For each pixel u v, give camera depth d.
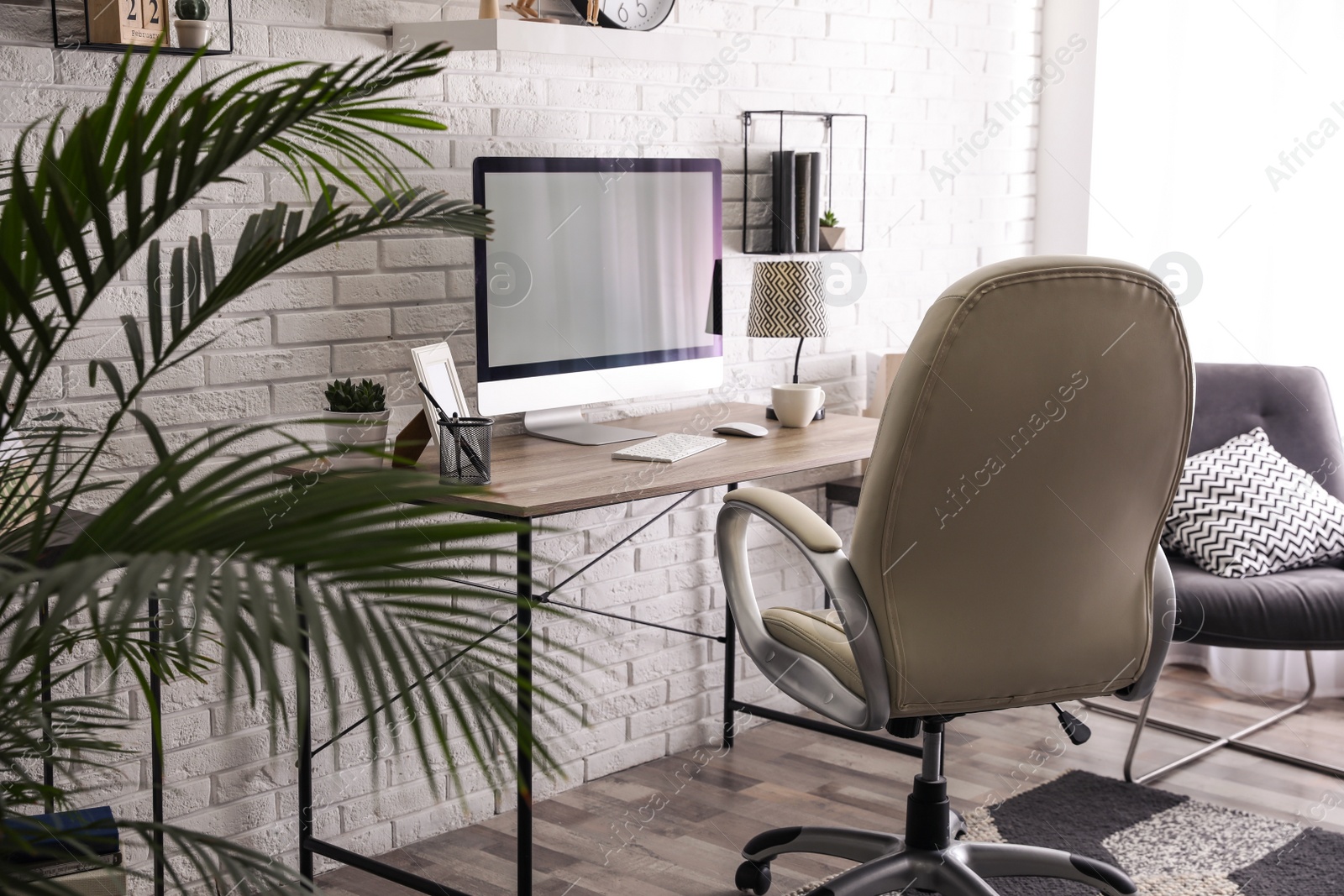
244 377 2.21
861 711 1.79
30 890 1.04
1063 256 1.64
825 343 3.43
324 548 1.00
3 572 0.98
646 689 2.99
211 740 2.21
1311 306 3.52
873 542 1.70
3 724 1.15
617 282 2.60
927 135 3.64
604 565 2.87
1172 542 2.89
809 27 3.25
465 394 2.57
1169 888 2.25
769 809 2.68
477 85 2.52
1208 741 3.05
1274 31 3.50
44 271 1.07
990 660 1.78
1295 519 2.83
